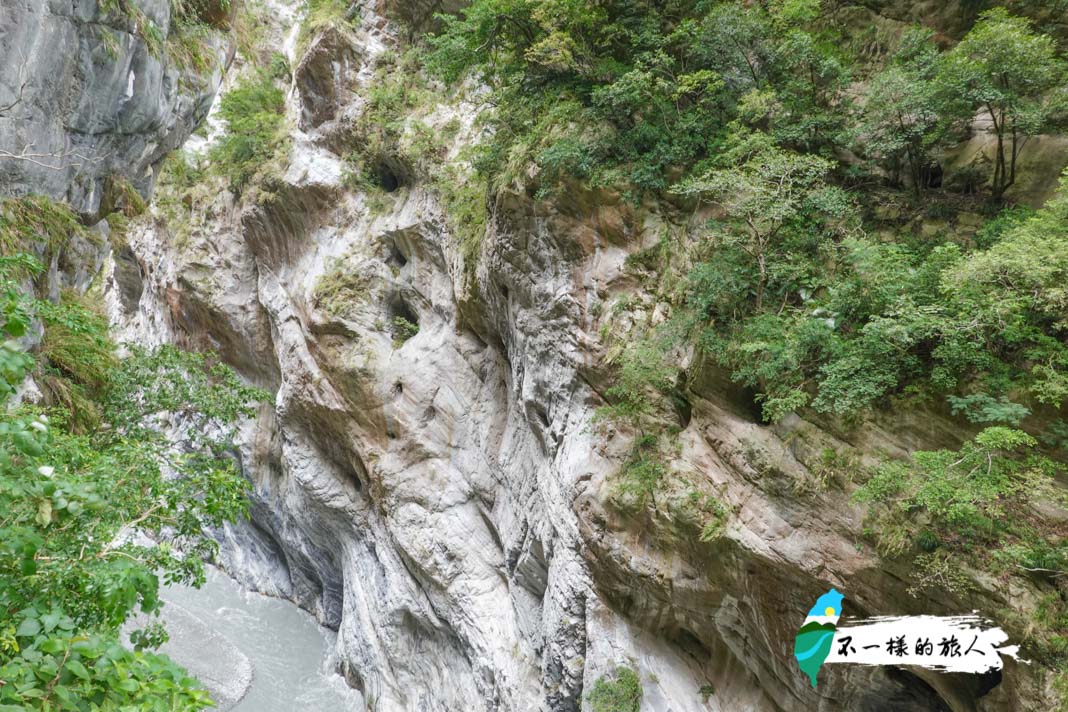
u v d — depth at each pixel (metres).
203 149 32.53
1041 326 8.79
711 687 12.72
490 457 20.02
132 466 8.39
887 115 11.56
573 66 14.43
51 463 6.90
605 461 13.50
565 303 14.66
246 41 15.56
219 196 29.52
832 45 13.94
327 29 24.44
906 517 8.78
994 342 8.94
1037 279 7.96
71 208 11.30
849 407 9.51
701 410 11.95
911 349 9.54
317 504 25.66
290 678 24.47
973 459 8.12
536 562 17.00
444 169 21.23
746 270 11.55
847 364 9.54
